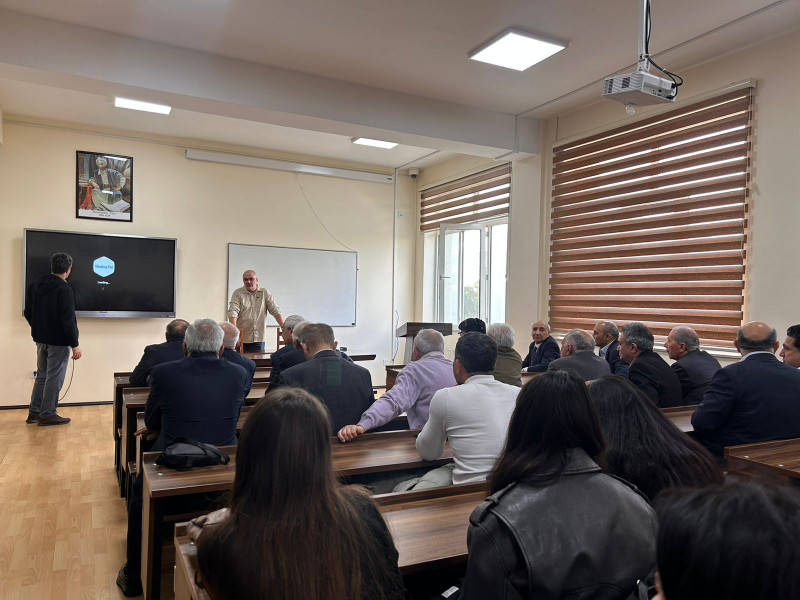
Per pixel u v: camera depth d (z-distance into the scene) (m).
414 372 2.65
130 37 4.03
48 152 6.19
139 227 6.63
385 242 8.17
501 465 1.15
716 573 0.45
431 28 3.83
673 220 4.55
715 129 4.25
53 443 4.77
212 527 0.98
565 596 0.98
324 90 4.71
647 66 2.89
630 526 1.04
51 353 5.39
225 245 7.10
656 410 1.39
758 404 2.46
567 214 5.51
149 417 2.49
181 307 6.85
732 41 3.97
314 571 0.89
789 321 3.78
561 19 3.67
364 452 2.30
